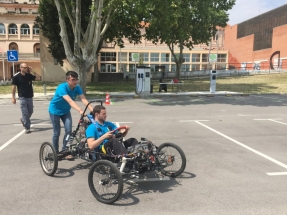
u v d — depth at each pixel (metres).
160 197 4.00
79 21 18.00
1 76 51.72
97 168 4.07
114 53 60.75
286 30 50.19
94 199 3.93
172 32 27.55
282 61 51.44
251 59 62.25
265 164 5.41
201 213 3.55
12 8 57.81
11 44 53.88
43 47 37.78
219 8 33.25
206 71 46.00
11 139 7.22
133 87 26.94
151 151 4.27
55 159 4.66
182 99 17.48
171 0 17.56
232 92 20.86
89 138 4.33
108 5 17.95
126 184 4.46
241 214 3.53
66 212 3.57
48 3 28.00
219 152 6.18
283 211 3.60
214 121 9.91
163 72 42.34
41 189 4.25
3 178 4.67
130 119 10.22
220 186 4.38
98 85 30.02
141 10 17.17
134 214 3.53
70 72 5.07
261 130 8.47
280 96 19.27
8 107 13.54
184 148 6.46
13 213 3.53
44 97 17.69
